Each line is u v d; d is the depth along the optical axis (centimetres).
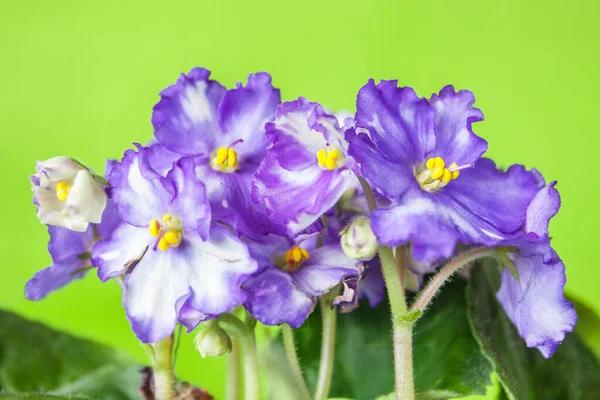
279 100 47
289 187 44
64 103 85
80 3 83
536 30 80
